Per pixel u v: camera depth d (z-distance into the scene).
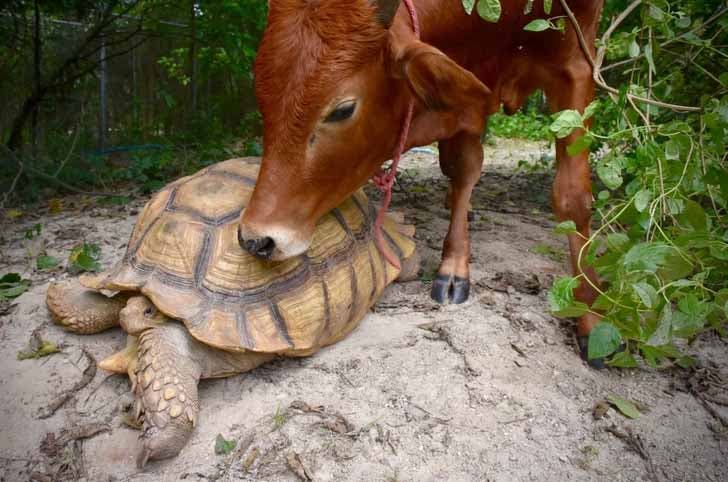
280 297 0.75
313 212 0.69
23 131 2.37
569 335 0.88
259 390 0.76
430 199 1.71
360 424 0.70
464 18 0.74
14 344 0.88
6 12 2.18
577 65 0.82
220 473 0.64
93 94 2.60
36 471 0.64
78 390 0.77
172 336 0.70
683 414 0.72
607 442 0.68
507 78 0.88
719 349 0.86
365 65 0.62
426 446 0.67
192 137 2.61
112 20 2.21
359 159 0.69
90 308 0.87
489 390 0.76
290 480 0.63
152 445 0.63
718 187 0.77
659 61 1.15
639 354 0.84
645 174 0.71
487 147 3.40
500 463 0.65
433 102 0.62
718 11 1.04
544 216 1.54
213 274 0.74
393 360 0.82
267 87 0.62
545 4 0.64
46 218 1.54
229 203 0.81
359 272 0.86
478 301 0.99
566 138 0.81
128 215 1.56
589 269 0.83
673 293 0.68
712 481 0.62
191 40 2.68
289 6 0.61
